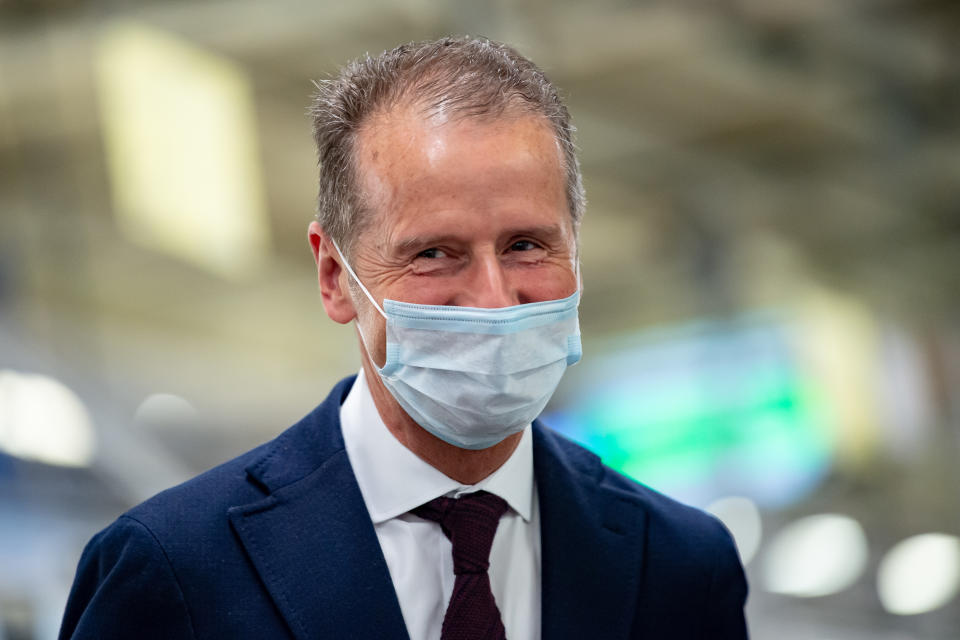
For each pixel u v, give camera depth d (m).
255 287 16.86
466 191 2.22
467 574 2.36
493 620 2.31
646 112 15.50
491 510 2.45
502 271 2.31
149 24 13.00
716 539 2.73
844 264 19.34
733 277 18.62
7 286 14.45
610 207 17.80
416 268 2.30
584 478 2.70
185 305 16.52
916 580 11.23
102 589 2.28
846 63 14.96
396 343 2.32
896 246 19.41
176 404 16.42
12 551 8.81
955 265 19.44
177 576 2.27
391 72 2.35
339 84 2.44
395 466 2.47
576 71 14.10
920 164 17.64
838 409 19.09
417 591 2.41
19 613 8.17
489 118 2.24
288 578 2.33
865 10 13.98
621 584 2.55
